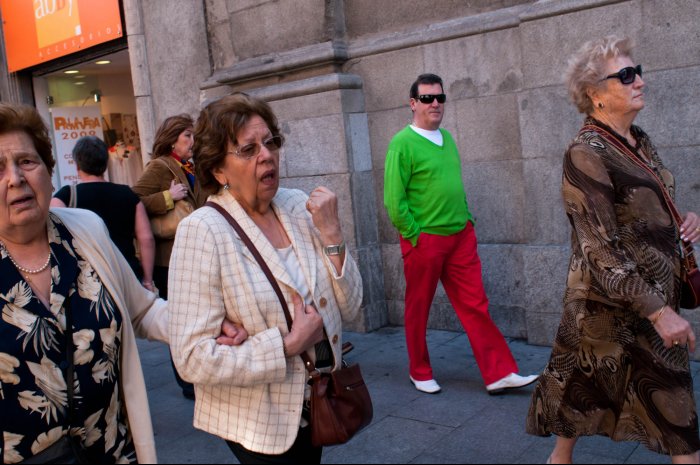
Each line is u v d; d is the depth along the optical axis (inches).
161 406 179.8
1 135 76.3
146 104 300.7
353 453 140.6
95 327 78.9
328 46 227.8
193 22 277.6
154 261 188.2
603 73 103.7
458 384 174.9
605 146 101.4
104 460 80.7
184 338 78.2
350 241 228.4
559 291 190.5
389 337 222.8
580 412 106.0
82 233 82.5
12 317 73.9
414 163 161.6
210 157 84.2
